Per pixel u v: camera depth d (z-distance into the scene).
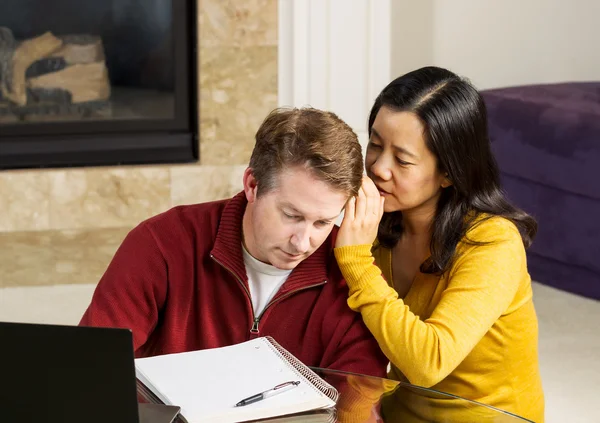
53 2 3.75
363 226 1.72
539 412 1.94
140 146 3.88
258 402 1.46
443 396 1.61
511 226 1.81
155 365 1.56
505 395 1.88
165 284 1.75
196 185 3.90
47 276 3.87
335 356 1.74
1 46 3.74
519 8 4.42
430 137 1.76
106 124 3.85
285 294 1.73
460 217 1.81
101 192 3.83
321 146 1.50
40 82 3.80
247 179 1.61
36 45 3.77
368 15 3.92
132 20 3.80
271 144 1.53
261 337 1.68
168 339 1.76
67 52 3.80
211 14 3.76
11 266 3.83
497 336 1.83
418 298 1.87
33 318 3.48
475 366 1.86
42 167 3.81
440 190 1.86
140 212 3.88
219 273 1.75
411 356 1.66
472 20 4.39
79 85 3.82
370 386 1.63
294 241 1.56
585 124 3.50
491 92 3.95
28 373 1.29
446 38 4.39
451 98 1.77
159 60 3.85
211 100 3.84
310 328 1.75
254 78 3.86
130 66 3.84
